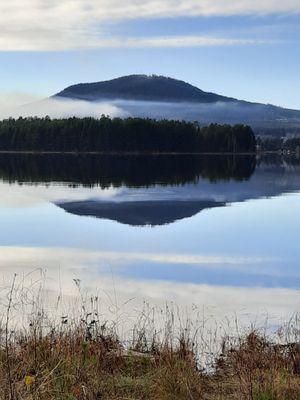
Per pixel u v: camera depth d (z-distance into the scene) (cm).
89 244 2038
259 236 2223
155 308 1140
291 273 1566
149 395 608
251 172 6322
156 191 4047
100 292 1294
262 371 660
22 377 592
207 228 2430
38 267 1609
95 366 667
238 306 1188
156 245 2034
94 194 3816
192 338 896
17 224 2530
